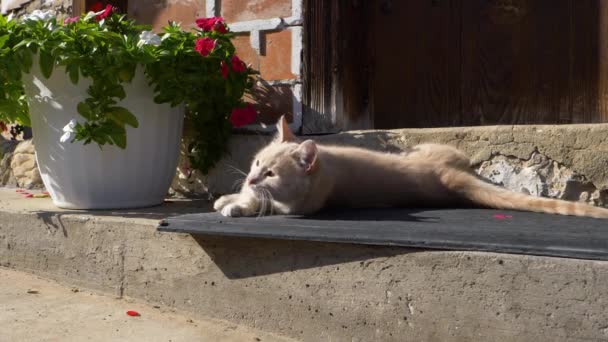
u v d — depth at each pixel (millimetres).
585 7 2051
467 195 1840
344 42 2143
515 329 1479
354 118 2184
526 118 2115
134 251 1823
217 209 1868
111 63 1942
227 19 2238
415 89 2213
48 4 2592
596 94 2047
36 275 1974
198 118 2152
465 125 2172
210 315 1729
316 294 1617
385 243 1548
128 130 1998
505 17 2125
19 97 2146
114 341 1612
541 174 1882
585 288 1440
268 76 2180
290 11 2145
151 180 2061
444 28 2182
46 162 2023
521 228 1572
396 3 2225
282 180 1773
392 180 1854
